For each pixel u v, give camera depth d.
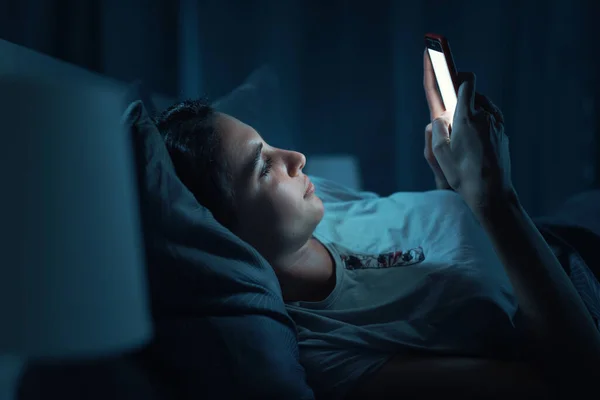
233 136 0.99
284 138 2.23
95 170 0.57
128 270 0.58
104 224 0.57
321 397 0.90
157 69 2.40
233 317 0.79
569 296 0.85
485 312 0.94
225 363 0.76
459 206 1.16
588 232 1.23
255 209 0.97
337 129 2.73
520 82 2.74
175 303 0.80
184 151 0.99
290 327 0.85
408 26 2.66
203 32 2.47
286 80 2.60
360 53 2.71
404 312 0.97
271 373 0.76
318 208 1.00
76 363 0.73
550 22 2.72
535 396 0.83
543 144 2.77
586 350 0.82
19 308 0.53
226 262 0.82
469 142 0.89
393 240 1.12
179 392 0.76
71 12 2.27
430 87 1.14
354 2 2.69
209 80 2.50
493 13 2.70
